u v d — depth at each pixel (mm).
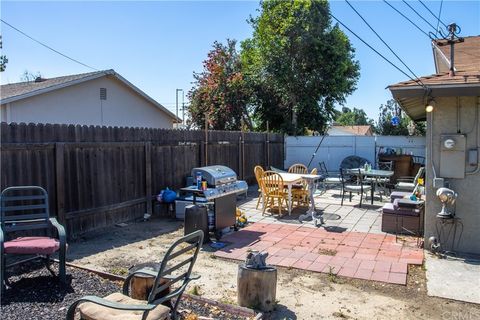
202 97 19969
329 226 7363
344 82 18516
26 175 5500
